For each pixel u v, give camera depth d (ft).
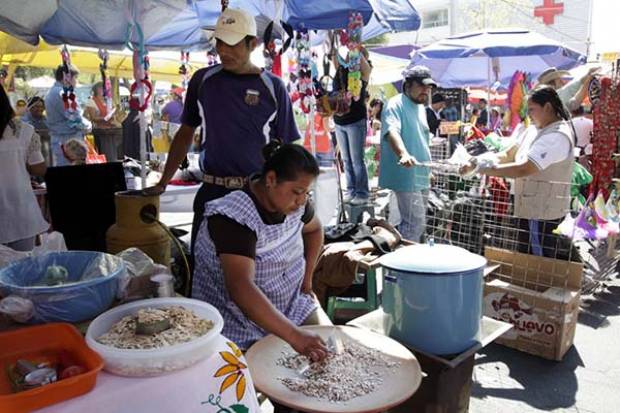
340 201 15.26
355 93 11.66
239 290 5.11
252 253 5.35
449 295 6.40
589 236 11.38
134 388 3.51
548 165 10.30
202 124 8.67
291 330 5.01
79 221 10.28
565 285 10.50
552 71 16.96
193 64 23.12
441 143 17.57
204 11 14.60
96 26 12.46
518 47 18.78
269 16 12.84
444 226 12.78
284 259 5.97
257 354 5.29
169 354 3.64
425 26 72.95
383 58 29.27
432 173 13.39
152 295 5.15
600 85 15.14
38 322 4.39
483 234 12.01
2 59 19.43
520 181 10.99
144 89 10.84
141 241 7.47
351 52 11.12
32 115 18.88
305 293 6.78
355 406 4.36
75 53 22.56
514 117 19.71
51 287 4.36
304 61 11.74
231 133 8.43
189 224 19.57
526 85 19.65
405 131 13.16
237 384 3.94
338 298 10.58
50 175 10.00
